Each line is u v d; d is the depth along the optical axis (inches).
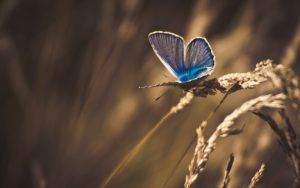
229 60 19.4
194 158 12.0
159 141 19.6
